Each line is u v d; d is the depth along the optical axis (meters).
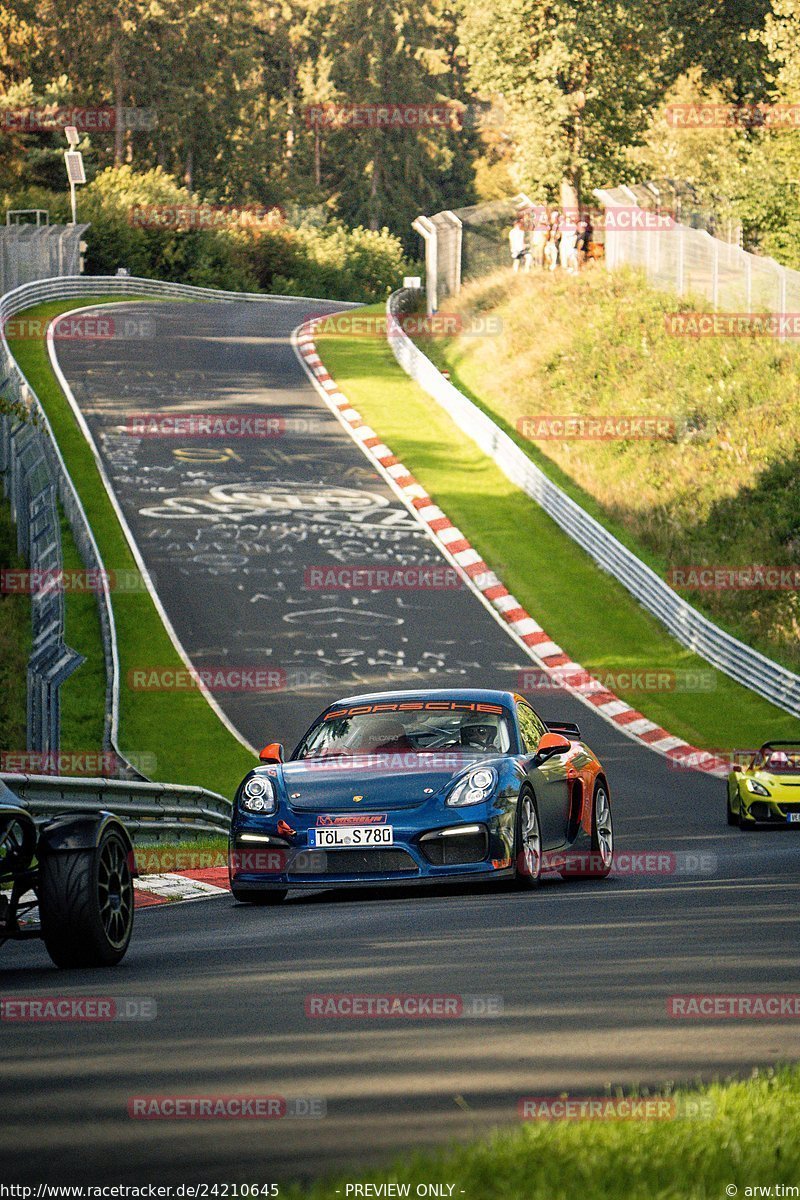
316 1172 13.06
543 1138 12.85
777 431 140.88
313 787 37.84
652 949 27.16
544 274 199.12
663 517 133.88
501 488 142.12
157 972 25.91
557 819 40.66
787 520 127.31
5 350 128.00
